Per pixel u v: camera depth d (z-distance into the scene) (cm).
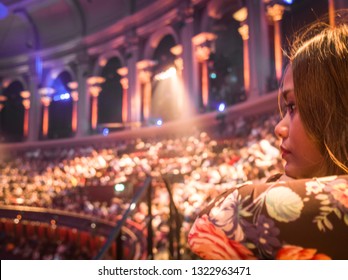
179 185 536
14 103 2239
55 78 2048
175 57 1544
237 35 1279
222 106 1086
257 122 843
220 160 670
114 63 1855
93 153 1310
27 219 1217
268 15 946
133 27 1602
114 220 874
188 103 1275
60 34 1970
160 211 623
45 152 1892
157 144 1048
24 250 1209
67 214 1096
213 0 1194
